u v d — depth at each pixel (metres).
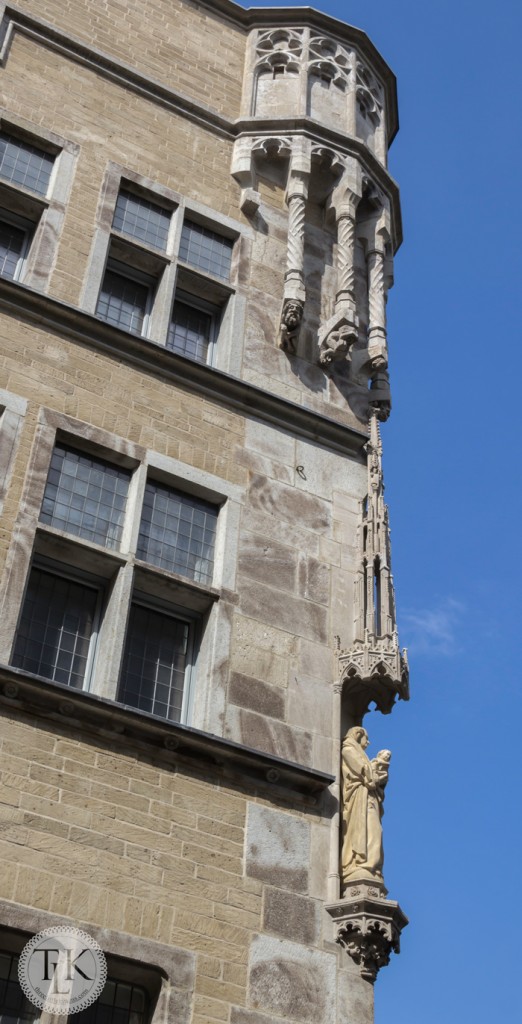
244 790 14.68
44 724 13.69
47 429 15.88
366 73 23.14
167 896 13.41
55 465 15.97
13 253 18.08
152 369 17.38
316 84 22.17
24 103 19.12
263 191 20.70
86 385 16.64
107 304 18.44
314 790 15.14
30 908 12.53
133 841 13.54
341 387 19.33
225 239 20.05
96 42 20.86
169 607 16.06
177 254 19.05
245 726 15.23
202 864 13.85
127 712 14.02
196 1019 12.88
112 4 21.58
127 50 21.17
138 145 19.89
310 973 13.84
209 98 21.56
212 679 15.34
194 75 21.72
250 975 13.47
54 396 16.25
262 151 20.89
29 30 19.92
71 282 17.66
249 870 14.14
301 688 15.92
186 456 16.95
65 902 12.77
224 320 19.16
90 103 19.83
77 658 15.02
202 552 16.58
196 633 16.06
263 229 20.30
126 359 17.27
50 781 13.37
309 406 18.73
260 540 16.88
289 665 16.03
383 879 14.71
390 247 21.61
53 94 19.52
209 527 16.84
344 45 23.05
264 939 13.77
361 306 20.45
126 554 15.55
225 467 17.23
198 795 14.29
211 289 19.30
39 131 18.91
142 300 18.84
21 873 12.68
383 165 21.94
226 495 16.97
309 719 15.73
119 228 19.00
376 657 16.06
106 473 16.34
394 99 23.75
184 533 16.58
